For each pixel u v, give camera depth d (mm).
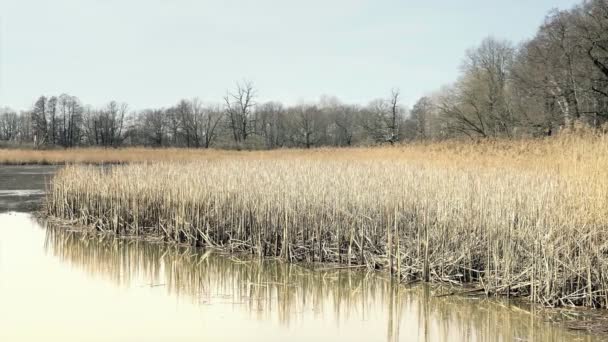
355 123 77438
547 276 9711
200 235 15242
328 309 9930
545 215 10609
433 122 52719
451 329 8836
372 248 12672
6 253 14094
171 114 91875
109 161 47875
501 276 10609
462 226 11586
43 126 90500
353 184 14203
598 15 35188
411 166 19344
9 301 10094
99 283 11477
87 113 94250
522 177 14336
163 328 8828
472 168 18281
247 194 14805
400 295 10633
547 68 38438
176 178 17469
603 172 12398
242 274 12266
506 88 46688
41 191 27281
